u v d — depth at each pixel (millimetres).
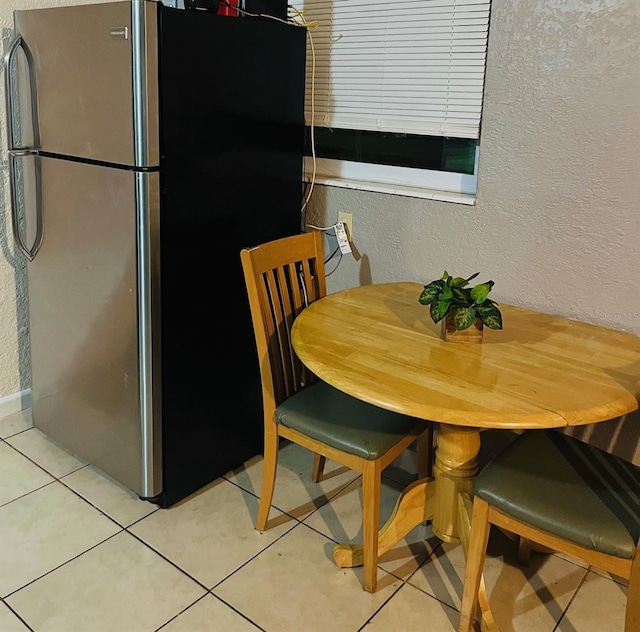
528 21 1947
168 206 2012
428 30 2221
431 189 2377
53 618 1839
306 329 1923
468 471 1940
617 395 1567
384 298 2215
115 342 2170
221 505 2334
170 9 1862
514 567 2078
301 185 2482
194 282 2162
